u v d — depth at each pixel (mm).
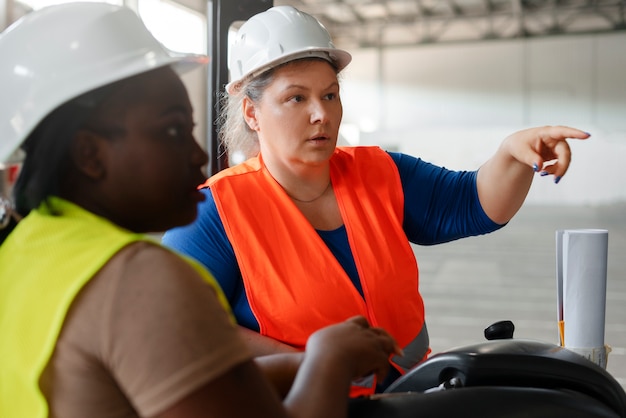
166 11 9211
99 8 699
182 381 569
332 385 682
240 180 1390
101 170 661
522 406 826
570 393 865
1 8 4617
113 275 600
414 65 17531
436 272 8008
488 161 1525
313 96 1348
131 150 657
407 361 1404
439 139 15617
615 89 16609
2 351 644
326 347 714
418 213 1538
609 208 13992
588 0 16500
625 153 14773
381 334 785
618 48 16484
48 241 650
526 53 16906
